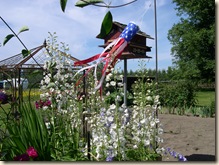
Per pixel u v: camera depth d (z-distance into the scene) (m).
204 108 9.41
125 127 2.92
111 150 2.66
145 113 3.24
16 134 2.81
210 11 28.42
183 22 29.95
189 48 28.20
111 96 3.31
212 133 5.92
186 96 10.69
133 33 2.79
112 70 2.83
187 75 28.41
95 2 1.23
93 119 3.06
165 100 10.87
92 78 3.45
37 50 6.02
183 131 6.14
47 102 3.52
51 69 3.34
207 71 28.09
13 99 3.25
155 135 3.20
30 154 2.46
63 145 2.97
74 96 3.50
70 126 3.24
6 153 2.57
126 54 4.60
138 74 3.72
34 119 2.82
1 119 3.01
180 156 2.97
